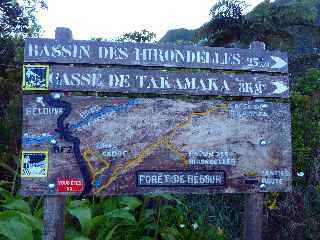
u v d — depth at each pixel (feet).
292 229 16.01
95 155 11.91
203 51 12.79
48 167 11.68
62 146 11.78
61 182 11.69
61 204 11.82
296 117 19.45
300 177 17.52
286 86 13.24
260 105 12.97
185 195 17.43
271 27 37.22
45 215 11.73
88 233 13.64
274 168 12.91
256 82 13.04
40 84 11.86
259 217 12.91
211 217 16.74
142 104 12.28
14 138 19.72
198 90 12.66
